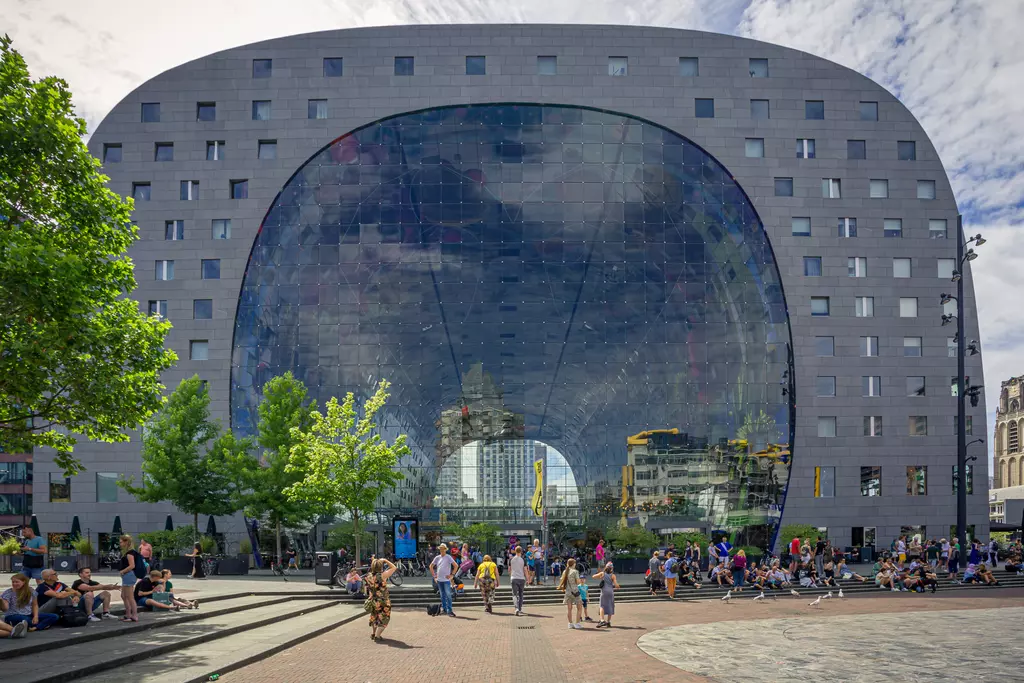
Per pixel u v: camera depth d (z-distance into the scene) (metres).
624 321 64.00
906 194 65.44
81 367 23.11
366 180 63.97
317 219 63.72
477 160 64.31
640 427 63.56
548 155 64.44
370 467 43.38
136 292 63.00
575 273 64.06
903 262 65.19
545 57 64.75
